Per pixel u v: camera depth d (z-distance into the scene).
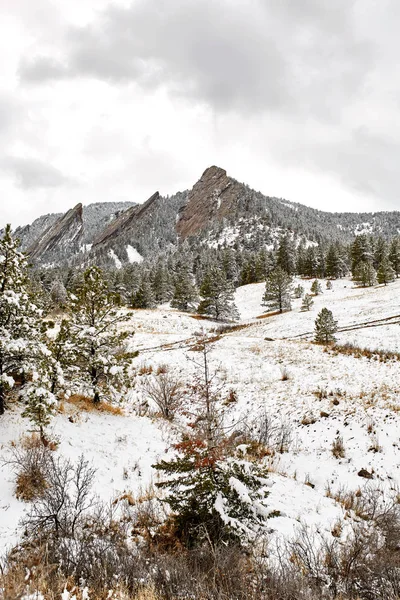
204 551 5.83
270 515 6.43
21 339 9.68
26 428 10.02
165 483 6.93
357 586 5.79
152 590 4.77
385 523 7.70
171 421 15.93
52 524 6.61
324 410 16.39
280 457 13.31
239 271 119.38
